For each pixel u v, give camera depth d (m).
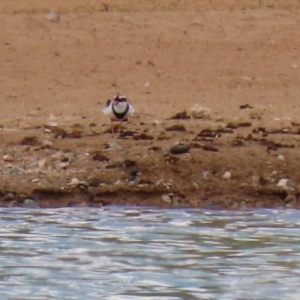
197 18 29.19
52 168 15.02
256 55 25.70
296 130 17.27
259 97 21.62
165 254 11.30
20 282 10.27
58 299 9.72
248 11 30.05
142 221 13.02
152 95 21.73
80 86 22.66
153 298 9.73
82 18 29.02
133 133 16.83
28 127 17.67
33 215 13.38
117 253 11.34
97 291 9.98
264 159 15.07
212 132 16.77
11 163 15.24
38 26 27.67
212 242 11.85
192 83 23.14
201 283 10.25
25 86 22.44
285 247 11.61
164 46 26.41
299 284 10.20
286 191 14.30
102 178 14.62
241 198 14.27
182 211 13.78
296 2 31.23
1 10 30.34
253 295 9.82
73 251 11.40
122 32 27.61
